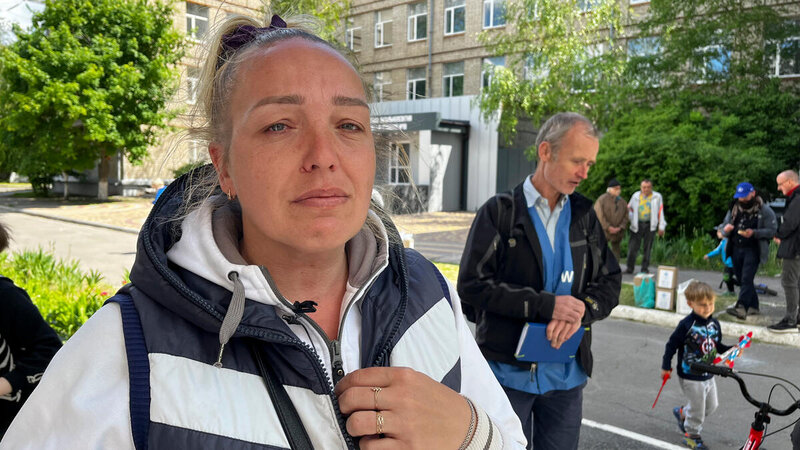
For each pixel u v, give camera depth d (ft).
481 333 7.79
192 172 3.07
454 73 82.58
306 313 2.87
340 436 2.49
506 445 2.81
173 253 2.64
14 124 66.90
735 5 49.80
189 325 2.46
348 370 2.79
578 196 8.03
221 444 2.30
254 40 2.69
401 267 3.14
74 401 2.28
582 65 50.03
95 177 91.45
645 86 50.98
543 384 7.59
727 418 14.11
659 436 13.21
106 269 31.94
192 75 2.97
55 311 16.85
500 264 7.76
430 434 2.43
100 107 66.08
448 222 60.95
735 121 45.50
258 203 2.44
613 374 17.28
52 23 66.95
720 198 38.93
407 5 85.92
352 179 2.49
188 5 72.74
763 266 33.47
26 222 57.11
